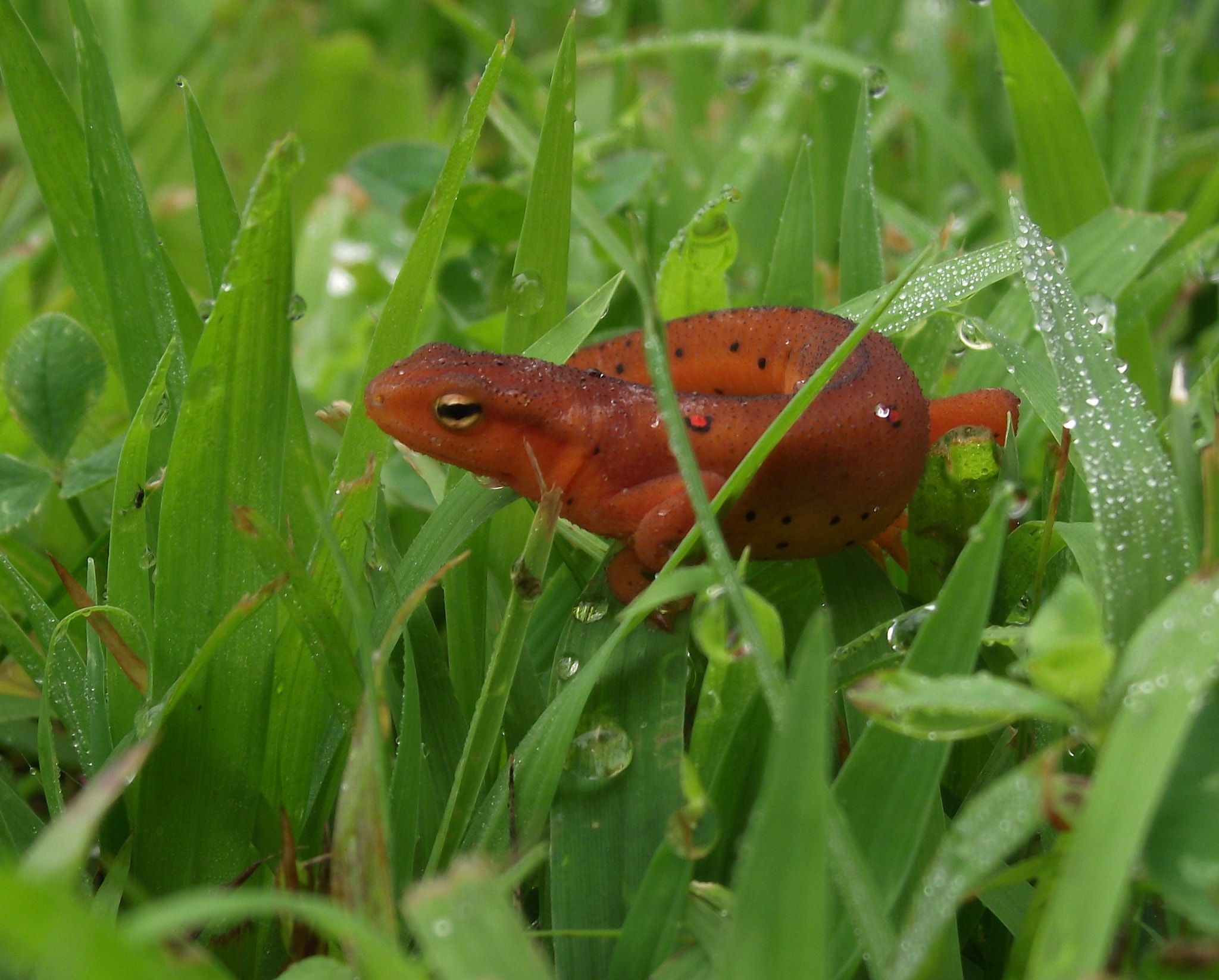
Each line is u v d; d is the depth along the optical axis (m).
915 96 0.36
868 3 0.45
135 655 0.29
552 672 0.30
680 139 0.41
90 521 0.32
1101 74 0.40
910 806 0.28
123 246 0.31
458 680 0.30
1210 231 0.33
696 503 0.28
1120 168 0.37
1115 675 0.28
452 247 0.37
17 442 0.34
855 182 0.33
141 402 0.30
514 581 0.29
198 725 0.29
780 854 0.27
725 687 0.29
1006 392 0.32
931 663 0.28
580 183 0.36
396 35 0.58
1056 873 0.28
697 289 0.33
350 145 0.45
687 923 0.28
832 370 0.29
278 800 0.30
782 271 0.34
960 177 0.41
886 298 0.29
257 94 0.44
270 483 0.30
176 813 0.29
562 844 0.29
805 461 0.30
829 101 0.38
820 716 0.27
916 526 0.31
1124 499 0.29
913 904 0.28
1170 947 0.27
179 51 0.51
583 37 0.55
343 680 0.29
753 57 0.46
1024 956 0.28
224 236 0.31
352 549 0.30
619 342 0.33
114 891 0.29
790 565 0.31
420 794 0.29
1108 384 0.29
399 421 0.30
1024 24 0.34
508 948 0.27
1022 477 0.32
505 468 0.31
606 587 0.30
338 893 0.28
